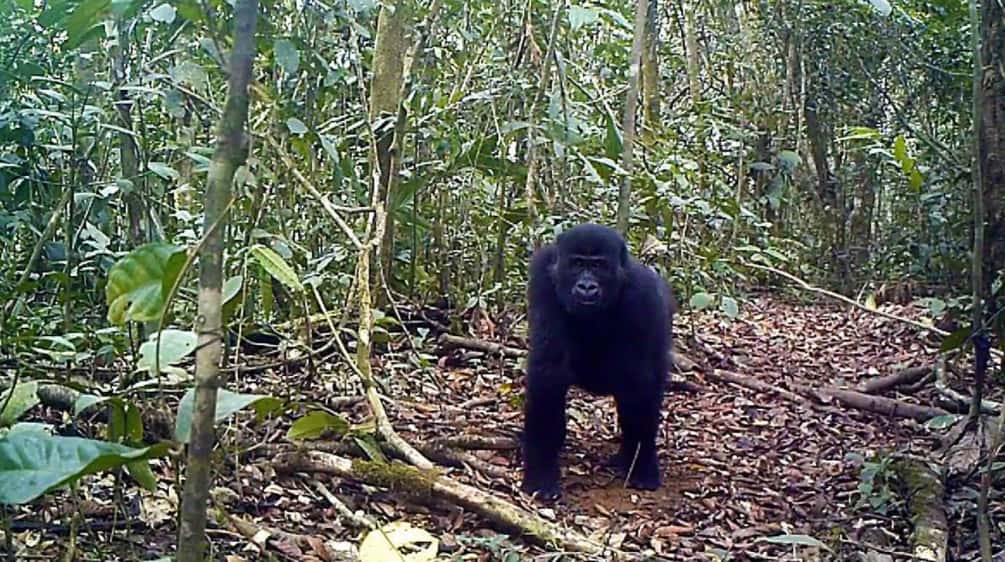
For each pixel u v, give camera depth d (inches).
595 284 215.6
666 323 234.1
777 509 223.3
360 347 217.2
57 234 218.5
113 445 97.3
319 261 260.5
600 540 197.0
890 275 536.4
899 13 445.1
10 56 204.1
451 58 351.6
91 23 127.5
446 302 352.8
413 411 258.5
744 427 288.2
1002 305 213.6
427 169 326.6
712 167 495.5
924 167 422.9
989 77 217.5
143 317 108.7
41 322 199.9
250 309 244.5
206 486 97.7
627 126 305.6
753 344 404.8
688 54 653.3
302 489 197.9
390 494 199.0
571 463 245.6
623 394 229.9
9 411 133.3
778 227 608.4
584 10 277.7
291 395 233.9
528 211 331.9
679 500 226.1
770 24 617.0
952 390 299.3
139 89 195.5
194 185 278.1
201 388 96.7
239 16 94.5
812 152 637.3
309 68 219.6
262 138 198.1
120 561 154.6
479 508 193.3
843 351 404.5
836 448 271.3
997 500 214.4
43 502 166.6
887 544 202.2
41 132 227.6
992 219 218.1
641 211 356.8
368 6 247.3
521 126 313.3
